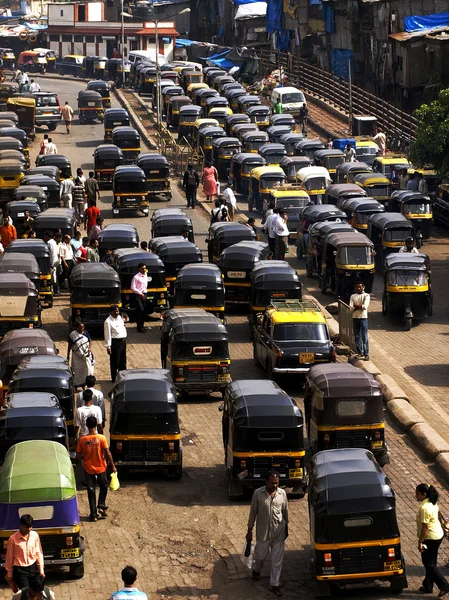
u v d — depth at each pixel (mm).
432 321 55094
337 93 122062
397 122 104062
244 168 85375
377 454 35031
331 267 58000
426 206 71312
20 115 106750
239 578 28922
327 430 34781
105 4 177125
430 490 27875
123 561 29734
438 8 108188
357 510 27234
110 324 42312
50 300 54844
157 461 34500
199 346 41531
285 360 42656
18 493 27797
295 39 139875
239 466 32906
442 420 39969
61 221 60906
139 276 50531
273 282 49531
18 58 181125
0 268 51625
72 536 28047
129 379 35531
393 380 43188
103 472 32000
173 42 171750
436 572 27578
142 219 77125
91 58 163750
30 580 23391
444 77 102000
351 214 68125
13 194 69500
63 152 102500
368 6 117562
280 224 61031
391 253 58219
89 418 31938
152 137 111562
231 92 118938
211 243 61000
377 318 55344
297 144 92875
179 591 28188
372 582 27688
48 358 38031
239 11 156750
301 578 28859
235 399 33656
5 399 35031
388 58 111062
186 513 32688
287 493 33531
